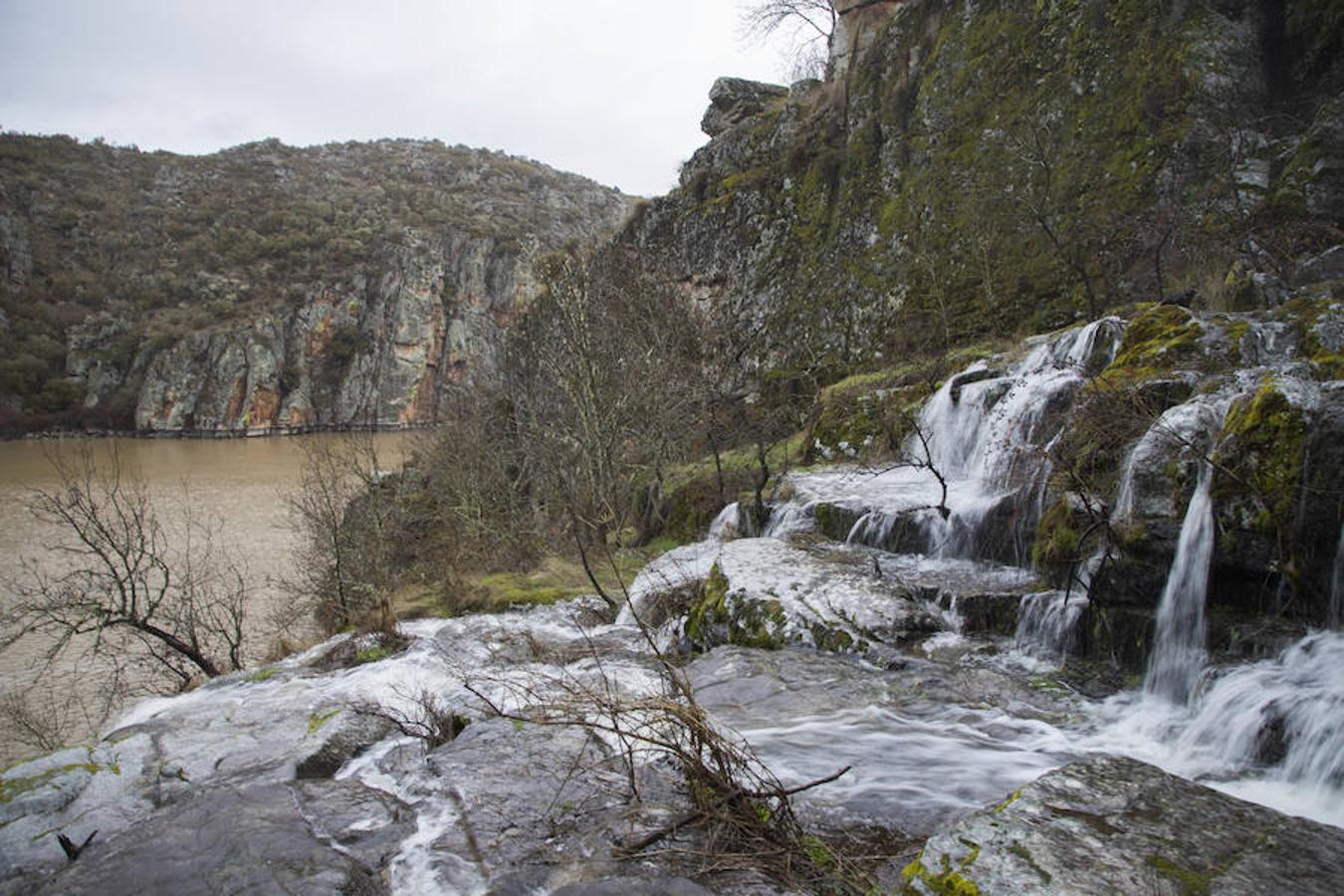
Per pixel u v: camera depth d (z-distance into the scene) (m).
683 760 3.96
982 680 6.16
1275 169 15.33
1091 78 18.72
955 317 18.88
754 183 27.23
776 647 7.26
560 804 4.07
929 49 23.12
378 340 105.56
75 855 4.37
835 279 22.89
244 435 91.56
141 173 127.19
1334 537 5.34
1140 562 6.41
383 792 4.45
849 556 9.52
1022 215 18.59
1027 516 8.46
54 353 91.62
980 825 3.10
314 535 20.86
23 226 100.31
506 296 108.75
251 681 8.27
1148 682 6.04
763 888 3.32
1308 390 5.77
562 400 20.80
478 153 160.00
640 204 32.44
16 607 15.88
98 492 42.50
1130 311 12.95
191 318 97.00
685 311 24.77
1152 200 16.52
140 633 17.88
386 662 8.41
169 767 5.48
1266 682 5.08
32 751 15.97
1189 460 6.32
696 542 15.38
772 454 17.31
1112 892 2.64
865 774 4.68
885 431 14.62
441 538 21.83
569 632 9.57
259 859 3.66
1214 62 16.78
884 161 23.05
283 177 138.75
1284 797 4.39
